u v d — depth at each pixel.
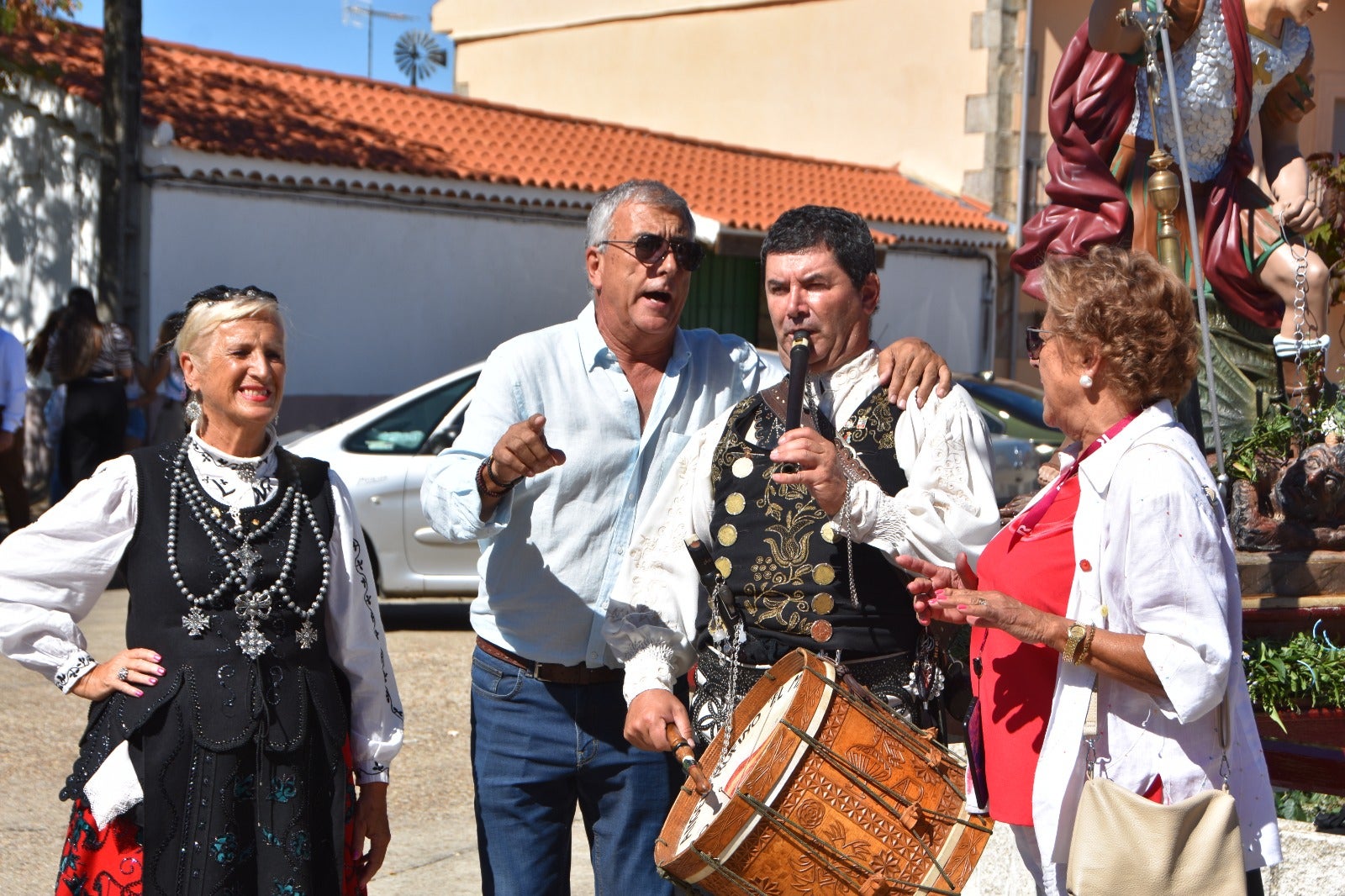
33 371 12.04
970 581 2.78
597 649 3.32
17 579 2.91
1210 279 4.66
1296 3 4.50
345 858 3.04
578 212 14.98
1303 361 4.66
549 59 22.27
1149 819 2.36
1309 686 3.92
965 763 2.78
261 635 2.92
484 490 3.08
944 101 18.33
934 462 2.80
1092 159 4.61
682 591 3.09
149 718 2.84
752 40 20.09
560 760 3.38
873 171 18.52
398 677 7.75
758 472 2.96
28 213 14.00
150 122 12.40
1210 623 2.38
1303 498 4.20
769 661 2.91
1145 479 2.44
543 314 14.98
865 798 2.56
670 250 3.31
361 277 13.68
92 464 11.04
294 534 2.99
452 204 14.20
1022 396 10.13
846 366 2.97
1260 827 2.51
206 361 2.97
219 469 3.01
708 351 3.58
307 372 13.38
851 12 19.06
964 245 17.62
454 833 5.37
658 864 2.65
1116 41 4.36
